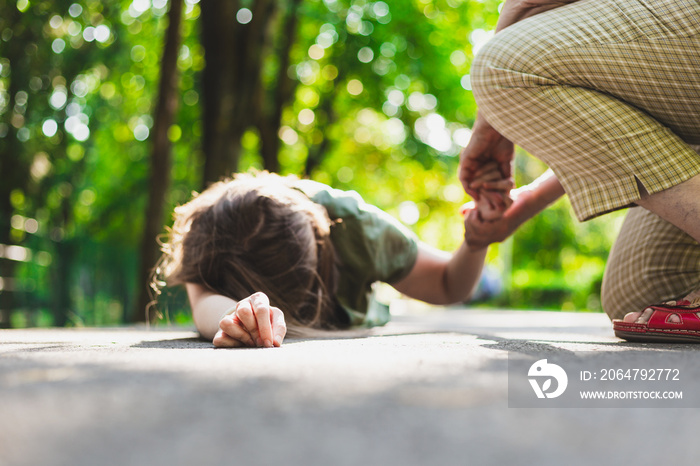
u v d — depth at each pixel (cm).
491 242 271
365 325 272
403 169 1516
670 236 233
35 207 1058
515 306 2081
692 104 186
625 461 53
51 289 981
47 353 143
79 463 51
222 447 56
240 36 877
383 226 261
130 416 69
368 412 71
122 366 113
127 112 1325
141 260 752
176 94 772
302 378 96
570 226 2462
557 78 188
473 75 205
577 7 192
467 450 55
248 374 101
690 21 180
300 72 1240
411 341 188
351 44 1150
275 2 908
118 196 1434
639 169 183
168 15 759
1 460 52
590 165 191
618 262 249
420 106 1215
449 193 1684
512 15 210
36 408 74
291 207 225
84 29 968
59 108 991
